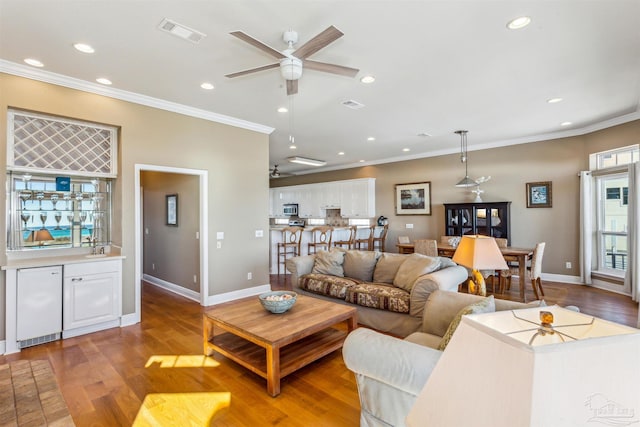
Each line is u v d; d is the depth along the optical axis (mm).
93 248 3973
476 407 567
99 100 3654
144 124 4004
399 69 3203
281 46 2750
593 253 5605
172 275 5469
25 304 3133
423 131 5613
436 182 7414
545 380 495
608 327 681
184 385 2508
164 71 3229
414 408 694
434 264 3453
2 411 1228
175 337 3465
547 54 2924
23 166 3387
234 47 2775
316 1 2174
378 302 3457
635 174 4672
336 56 2936
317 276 4285
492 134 5852
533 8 2258
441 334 2352
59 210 3820
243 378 2613
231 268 4945
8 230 3490
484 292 2658
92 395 2365
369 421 1736
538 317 808
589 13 2316
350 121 4996
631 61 3064
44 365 1604
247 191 5156
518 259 4930
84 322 3490
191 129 4453
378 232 8203
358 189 8711
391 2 2186
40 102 3277
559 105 4305
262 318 2814
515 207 6289
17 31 2510
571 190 5707
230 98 3992
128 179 3877
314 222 10188
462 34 2586
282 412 2174
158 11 2273
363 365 1648
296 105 4258
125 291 3838
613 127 5016
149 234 6168
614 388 510
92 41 2666
